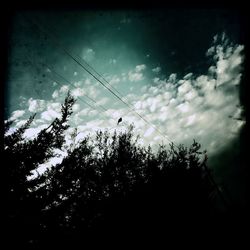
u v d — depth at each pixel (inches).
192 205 373.7
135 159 333.1
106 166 301.4
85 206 234.4
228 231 426.0
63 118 216.7
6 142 193.6
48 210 195.0
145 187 324.2
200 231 373.1
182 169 386.0
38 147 198.4
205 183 416.2
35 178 195.8
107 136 334.6
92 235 241.9
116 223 282.5
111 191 294.7
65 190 203.9
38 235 185.5
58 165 204.7
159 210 324.8
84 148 223.0
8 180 182.2
